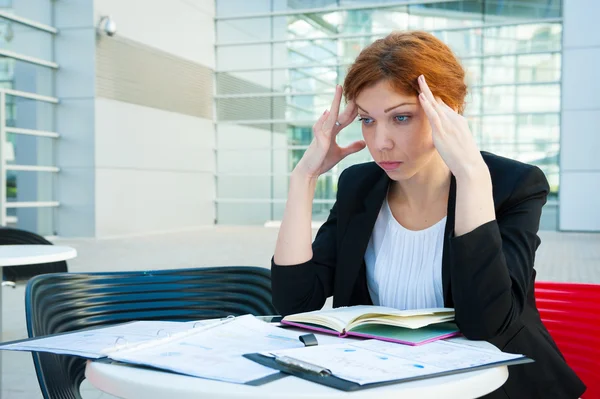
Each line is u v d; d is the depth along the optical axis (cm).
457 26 1645
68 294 189
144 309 203
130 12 1381
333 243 176
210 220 1780
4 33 1177
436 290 158
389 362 104
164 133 1528
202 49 1717
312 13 1755
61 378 156
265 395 89
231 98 1798
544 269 848
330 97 1748
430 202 162
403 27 1688
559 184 1552
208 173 1766
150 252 1055
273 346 118
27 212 1253
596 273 804
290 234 166
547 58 1593
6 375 378
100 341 123
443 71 141
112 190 1338
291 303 165
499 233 132
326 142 165
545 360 141
